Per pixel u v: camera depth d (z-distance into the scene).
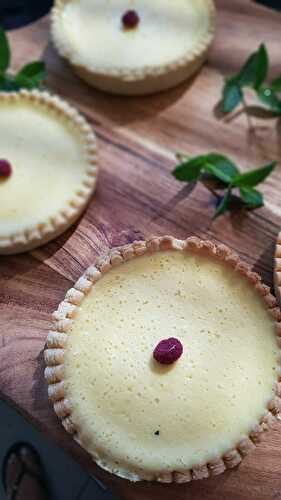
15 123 0.59
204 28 0.63
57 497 0.63
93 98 0.62
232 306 0.51
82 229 0.57
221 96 0.62
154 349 0.50
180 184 0.58
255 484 0.50
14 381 0.52
